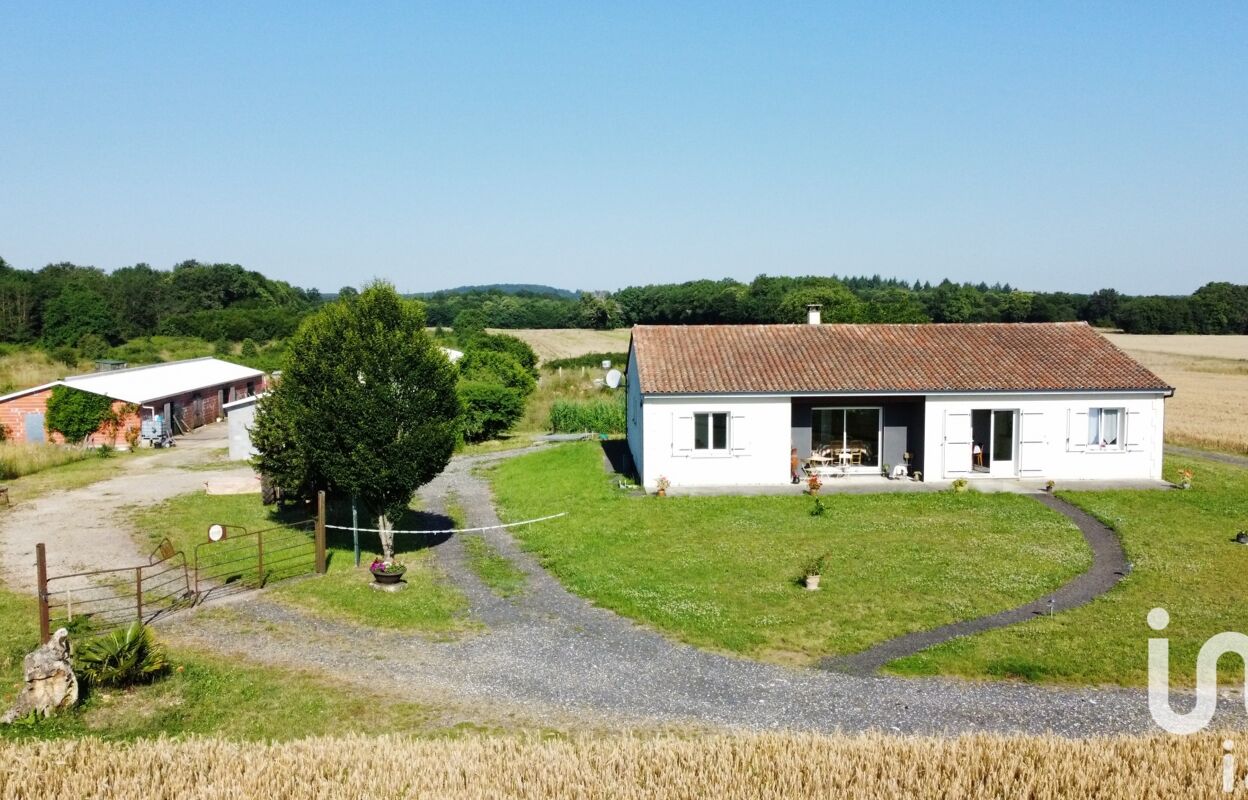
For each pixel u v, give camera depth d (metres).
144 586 19.47
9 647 15.27
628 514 25.86
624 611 17.72
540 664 15.10
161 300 115.31
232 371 59.06
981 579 19.30
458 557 22.52
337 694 13.77
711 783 8.93
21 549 22.66
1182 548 21.78
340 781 9.23
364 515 26.19
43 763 9.62
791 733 10.70
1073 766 9.09
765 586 19.02
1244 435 40.91
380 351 20.72
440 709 13.25
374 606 18.17
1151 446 30.03
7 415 41.09
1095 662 14.78
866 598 18.17
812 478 27.81
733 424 29.31
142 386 45.56
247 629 16.78
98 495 29.97
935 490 28.27
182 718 12.77
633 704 13.45
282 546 23.44
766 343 32.31
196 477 33.53
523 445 43.03
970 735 10.20
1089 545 22.23
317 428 20.52
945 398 29.56
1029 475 29.83
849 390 29.00
